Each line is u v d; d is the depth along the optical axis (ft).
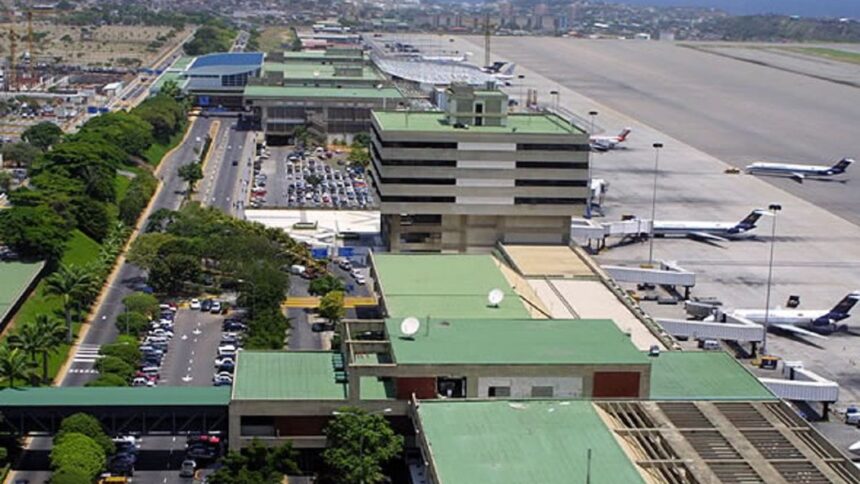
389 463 574.56
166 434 583.17
